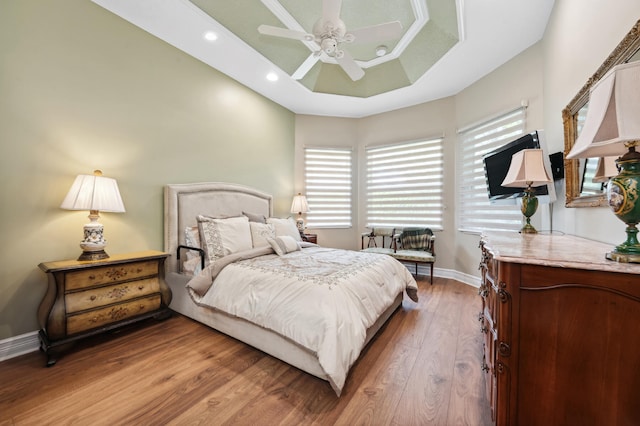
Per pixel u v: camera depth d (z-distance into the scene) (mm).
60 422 1306
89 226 2078
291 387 1583
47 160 2059
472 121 3676
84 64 2250
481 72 3398
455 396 1505
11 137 1897
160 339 2145
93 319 1979
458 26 2574
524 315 1051
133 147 2580
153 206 2744
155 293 2365
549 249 1272
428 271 4281
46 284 2051
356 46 3236
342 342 1547
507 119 3150
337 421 1325
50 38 2066
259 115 4004
